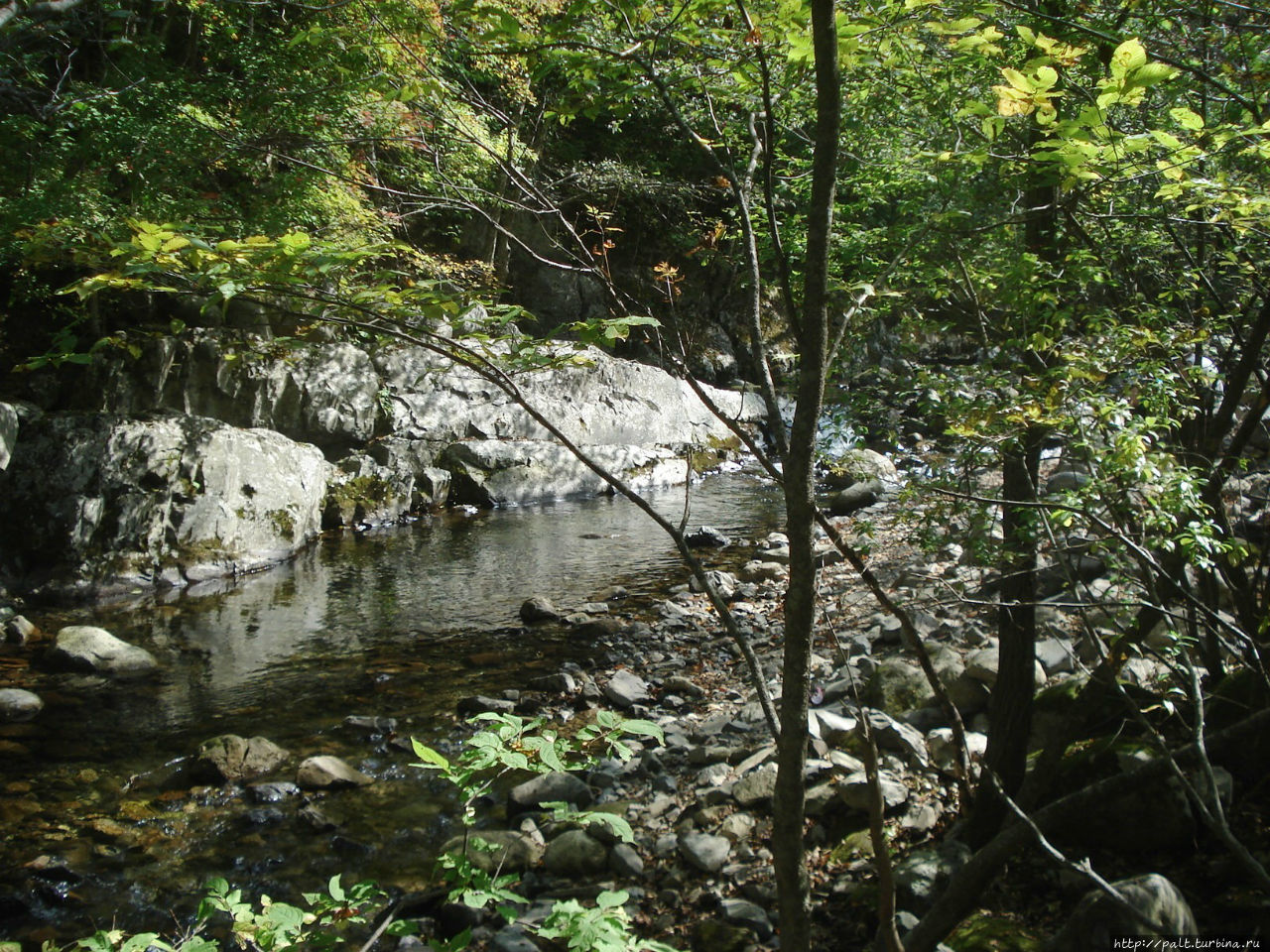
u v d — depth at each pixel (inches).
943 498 132.1
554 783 201.9
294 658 309.0
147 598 378.9
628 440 653.3
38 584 373.4
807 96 152.4
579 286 763.4
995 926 136.7
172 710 265.1
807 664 86.0
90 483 390.9
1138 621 127.6
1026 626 150.7
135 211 395.9
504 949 148.8
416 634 333.7
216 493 417.7
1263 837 147.1
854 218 226.2
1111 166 116.9
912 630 105.9
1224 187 119.0
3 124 412.5
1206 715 162.2
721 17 117.9
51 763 230.7
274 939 90.6
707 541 465.1
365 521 512.7
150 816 204.2
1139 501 112.1
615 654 304.7
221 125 383.6
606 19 117.3
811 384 84.5
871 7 114.7
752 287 103.2
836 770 187.5
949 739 191.8
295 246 87.0
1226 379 147.6
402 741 241.9
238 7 465.1
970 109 110.6
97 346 106.2
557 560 438.3
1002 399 126.6
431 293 94.0
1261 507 206.7
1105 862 150.6
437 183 151.9
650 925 155.3
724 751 213.2
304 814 200.4
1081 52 101.2
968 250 161.9
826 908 151.0
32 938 161.5
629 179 504.7
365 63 133.0
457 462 566.9
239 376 506.6
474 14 107.0
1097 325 141.7
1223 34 145.4
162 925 165.3
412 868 182.1
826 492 506.0
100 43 414.9
